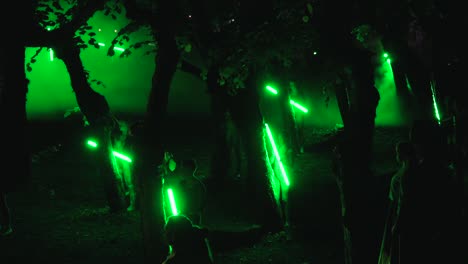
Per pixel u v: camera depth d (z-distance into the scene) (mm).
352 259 8055
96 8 10148
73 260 11398
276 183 12602
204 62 11242
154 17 9086
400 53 13039
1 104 8773
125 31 11297
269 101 18469
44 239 12656
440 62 10781
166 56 9062
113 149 14406
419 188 6629
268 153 12828
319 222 12797
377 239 8047
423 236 6598
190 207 10141
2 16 8602
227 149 15531
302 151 18547
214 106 15414
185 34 11070
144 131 9172
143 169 9164
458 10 9445
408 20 11438
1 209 13031
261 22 10742
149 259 9188
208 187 15141
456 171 7832
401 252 6645
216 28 11445
